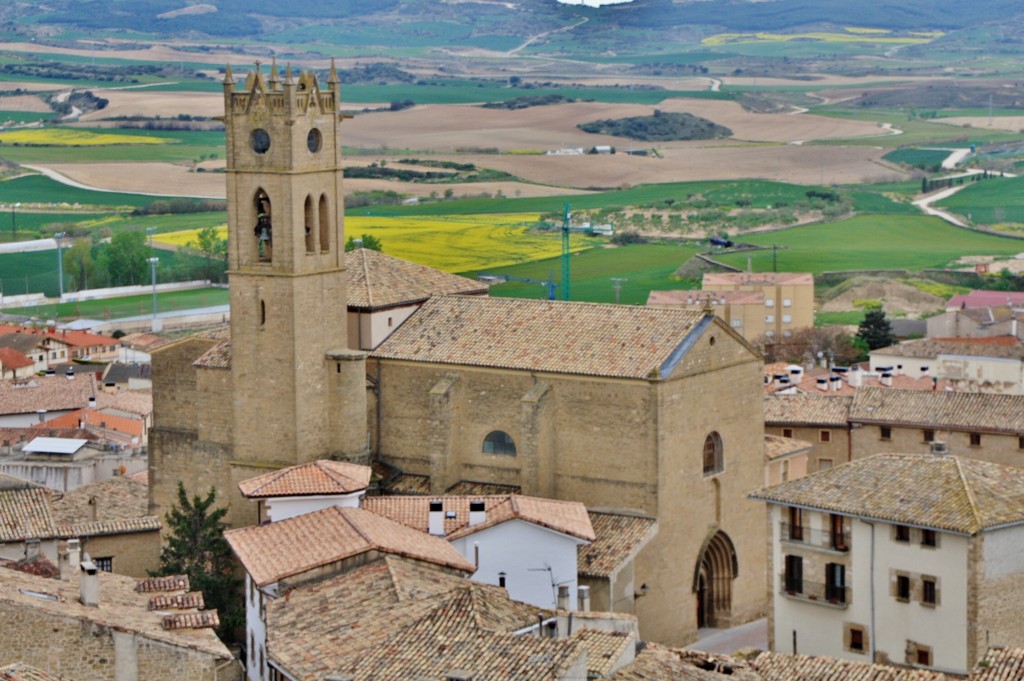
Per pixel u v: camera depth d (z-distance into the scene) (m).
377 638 102.94
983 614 123.31
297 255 150.75
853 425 189.88
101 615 94.94
